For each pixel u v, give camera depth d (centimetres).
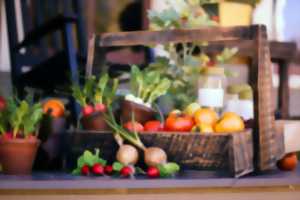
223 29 130
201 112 136
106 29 321
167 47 189
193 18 189
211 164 127
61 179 118
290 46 273
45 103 145
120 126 131
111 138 134
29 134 131
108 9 321
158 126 136
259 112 128
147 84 146
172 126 134
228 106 171
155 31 140
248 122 142
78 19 257
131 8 322
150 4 320
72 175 127
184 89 179
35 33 225
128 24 323
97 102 140
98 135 135
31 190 115
